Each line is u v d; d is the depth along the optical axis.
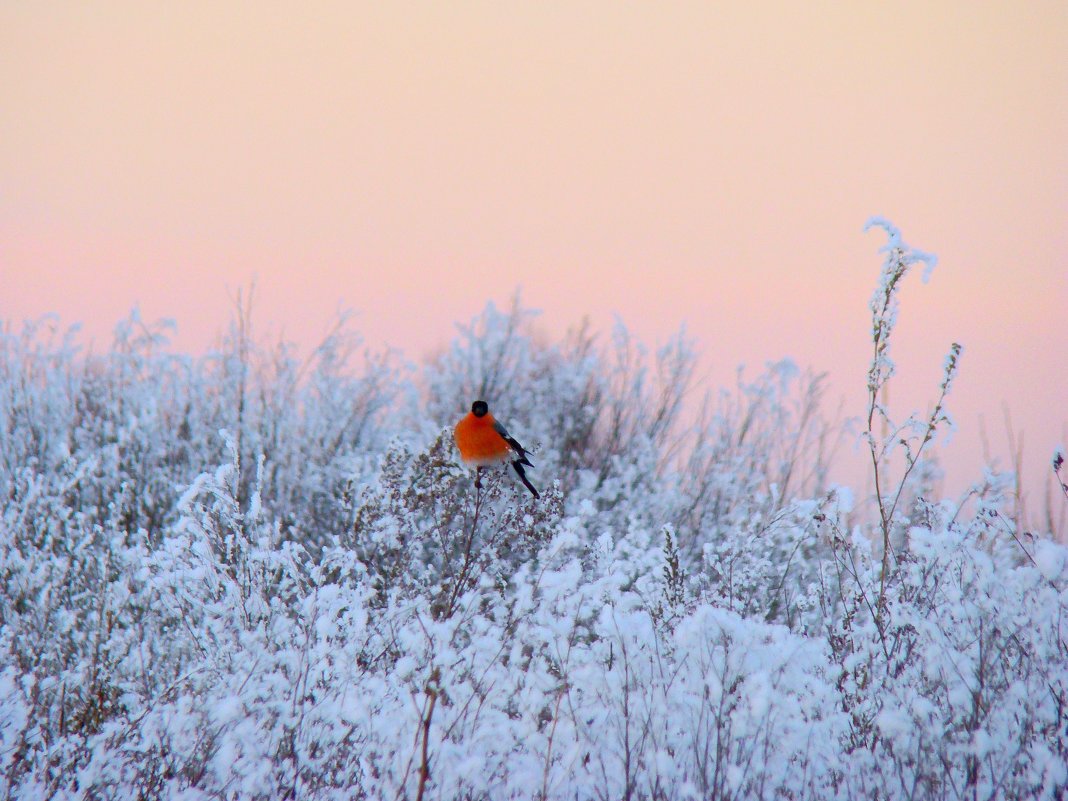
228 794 15.76
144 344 47.84
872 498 25.11
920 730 15.97
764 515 28.22
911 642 18.89
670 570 20.84
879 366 21.67
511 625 17.73
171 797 15.81
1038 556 17.75
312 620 19.09
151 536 35.16
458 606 19.53
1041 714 16.17
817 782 16.12
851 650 20.09
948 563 19.17
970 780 15.57
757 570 23.47
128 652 22.00
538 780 14.95
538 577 18.64
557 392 51.41
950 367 21.12
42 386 45.91
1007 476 22.28
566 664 16.27
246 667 18.02
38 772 17.52
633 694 16.44
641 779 15.30
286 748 16.86
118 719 19.30
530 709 15.79
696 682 16.14
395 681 16.95
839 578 21.70
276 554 21.39
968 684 16.56
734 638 16.23
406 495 24.97
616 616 16.98
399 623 19.80
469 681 16.81
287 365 48.31
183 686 18.70
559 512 24.23
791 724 15.80
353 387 49.53
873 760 16.12
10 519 30.38
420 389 56.56
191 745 16.75
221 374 46.97
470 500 25.55
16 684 19.83
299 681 18.17
